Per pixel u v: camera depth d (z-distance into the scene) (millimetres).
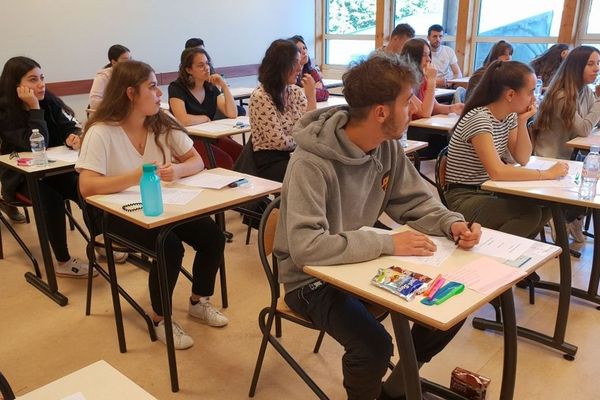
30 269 2824
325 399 1568
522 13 6258
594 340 2131
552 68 4516
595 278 2385
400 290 1136
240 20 7047
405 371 1195
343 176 1462
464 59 6699
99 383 844
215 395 1815
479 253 1366
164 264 1734
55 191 2611
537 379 1889
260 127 2908
